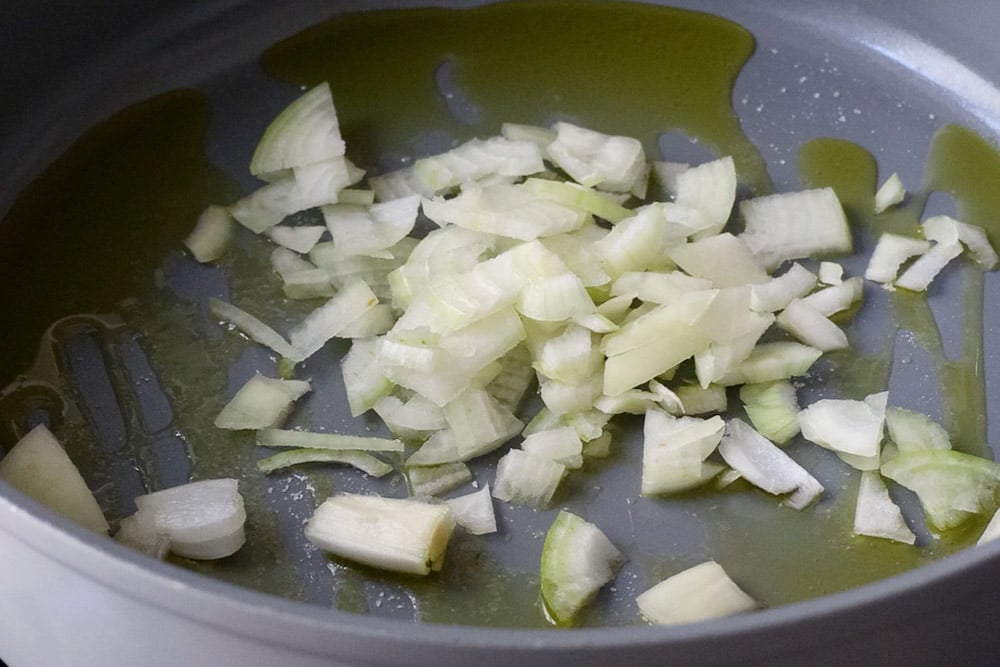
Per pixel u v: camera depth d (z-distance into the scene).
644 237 0.37
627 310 0.36
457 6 0.44
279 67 0.43
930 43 0.43
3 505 0.28
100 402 0.35
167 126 0.41
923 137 0.41
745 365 0.36
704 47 0.43
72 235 0.39
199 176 0.40
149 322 0.37
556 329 0.36
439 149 0.41
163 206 0.39
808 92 0.42
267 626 0.27
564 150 0.40
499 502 0.34
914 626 0.28
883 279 0.38
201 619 0.27
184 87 0.42
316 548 0.33
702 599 0.32
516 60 0.43
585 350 0.35
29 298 0.37
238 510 0.33
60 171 0.40
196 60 0.43
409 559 0.32
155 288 0.37
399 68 0.43
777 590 0.33
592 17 0.44
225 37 0.43
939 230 0.39
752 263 0.37
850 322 0.37
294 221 0.39
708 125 0.41
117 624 0.28
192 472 0.34
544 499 0.34
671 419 0.35
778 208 0.39
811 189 0.40
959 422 0.35
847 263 0.38
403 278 0.36
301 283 0.37
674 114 0.42
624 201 0.39
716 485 0.34
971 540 0.33
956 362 0.36
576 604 0.32
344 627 0.27
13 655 0.31
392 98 0.42
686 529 0.34
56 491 0.33
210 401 0.35
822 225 0.39
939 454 0.34
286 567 0.33
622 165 0.39
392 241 0.38
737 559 0.33
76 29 0.41
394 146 0.41
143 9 0.42
